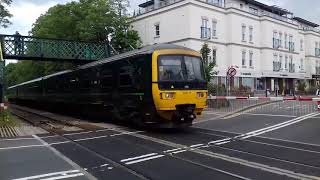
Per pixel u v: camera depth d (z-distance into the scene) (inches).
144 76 596.4
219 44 1627.7
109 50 1277.1
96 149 441.1
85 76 880.9
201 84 619.5
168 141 494.3
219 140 498.6
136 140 508.1
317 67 2453.2
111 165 356.2
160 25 1603.1
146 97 589.9
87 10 1450.5
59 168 344.5
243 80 1748.3
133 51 660.7
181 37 1507.1
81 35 1408.7
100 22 1416.1
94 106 827.4
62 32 1529.3
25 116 1060.5
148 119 596.1
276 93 1696.6
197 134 560.1
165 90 576.7
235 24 1685.5
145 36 1675.7
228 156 390.0
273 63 1937.7
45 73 1811.0
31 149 444.1
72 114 1057.5
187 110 595.2
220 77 1617.9
